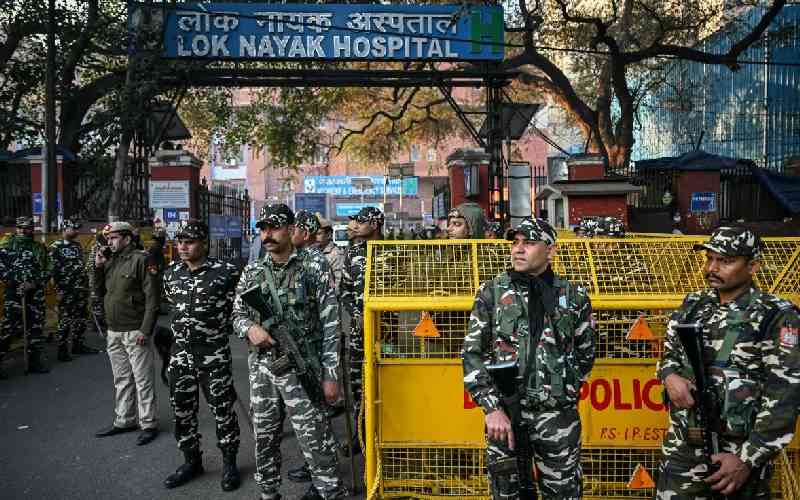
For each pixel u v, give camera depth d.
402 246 3.71
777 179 15.90
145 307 5.21
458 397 3.50
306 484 4.40
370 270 3.62
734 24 23.70
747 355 2.48
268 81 14.60
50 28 11.94
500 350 2.77
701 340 2.49
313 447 3.53
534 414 2.71
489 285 2.88
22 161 13.66
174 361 4.33
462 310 3.45
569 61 24.95
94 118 14.45
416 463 3.56
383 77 14.60
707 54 17.45
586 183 14.21
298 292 3.59
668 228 15.42
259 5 13.45
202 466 4.66
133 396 5.58
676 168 15.59
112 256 5.44
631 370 3.48
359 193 42.88
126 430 5.55
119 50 14.11
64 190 13.91
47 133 11.95
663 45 17.69
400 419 3.51
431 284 3.60
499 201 15.63
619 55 18.02
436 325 3.57
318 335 3.66
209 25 13.45
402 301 3.45
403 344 3.63
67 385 7.17
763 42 19.81
